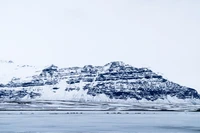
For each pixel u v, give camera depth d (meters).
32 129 84.12
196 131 82.44
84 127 91.00
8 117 150.75
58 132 76.88
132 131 80.69
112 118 145.75
